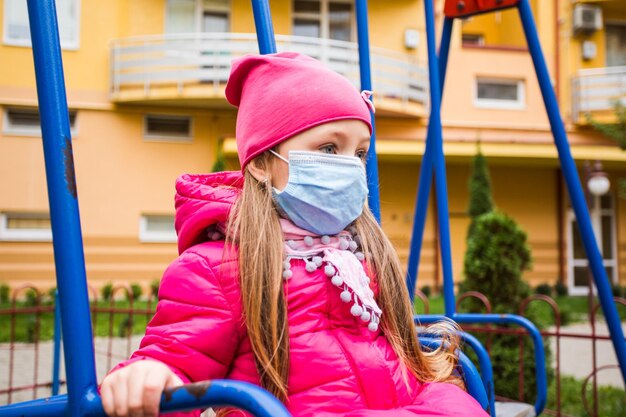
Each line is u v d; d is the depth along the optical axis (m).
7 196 10.24
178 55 10.27
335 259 1.13
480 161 10.10
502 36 14.04
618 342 2.24
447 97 11.86
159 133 10.94
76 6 10.59
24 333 6.96
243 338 1.07
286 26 11.25
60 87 0.85
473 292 3.91
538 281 12.52
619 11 12.41
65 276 0.80
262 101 1.19
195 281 1.04
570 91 12.23
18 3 10.43
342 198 1.17
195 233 1.15
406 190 11.90
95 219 10.54
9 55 10.36
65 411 0.79
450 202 12.23
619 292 11.19
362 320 1.11
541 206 12.66
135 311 4.39
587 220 2.26
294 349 1.06
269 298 1.05
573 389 4.72
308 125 1.15
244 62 1.25
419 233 2.54
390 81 10.90
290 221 1.19
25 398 4.37
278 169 1.18
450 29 2.50
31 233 10.38
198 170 10.91
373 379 1.07
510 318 2.24
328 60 10.47
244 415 1.05
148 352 0.95
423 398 1.12
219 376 1.03
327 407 1.02
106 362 5.43
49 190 0.82
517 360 3.73
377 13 11.41
